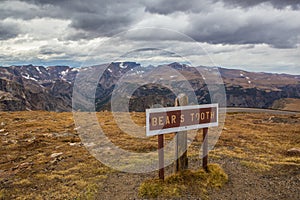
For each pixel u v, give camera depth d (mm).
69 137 17641
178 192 8023
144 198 7758
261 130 22047
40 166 11242
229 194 8109
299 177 9453
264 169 10320
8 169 11094
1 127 22828
